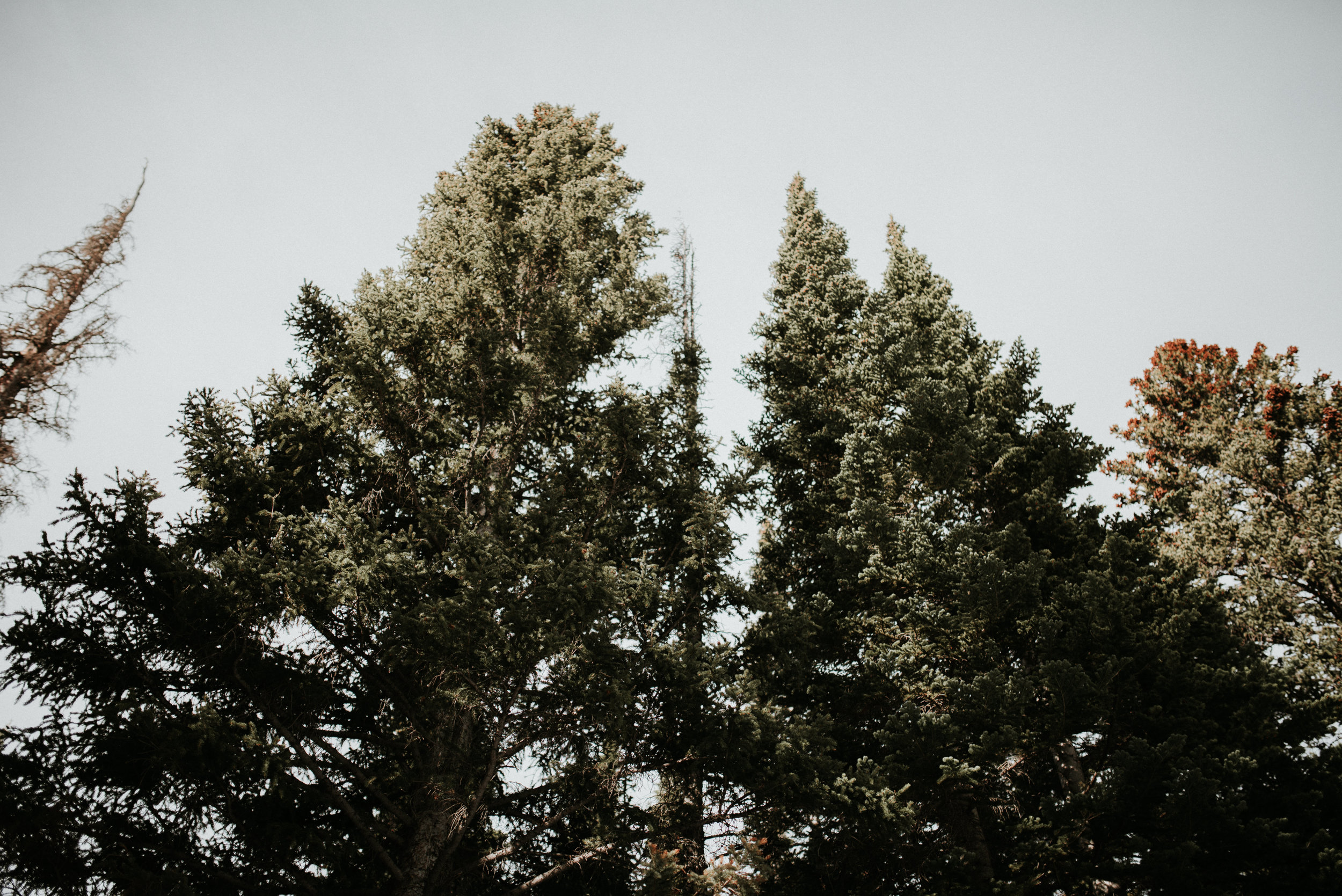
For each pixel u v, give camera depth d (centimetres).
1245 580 1648
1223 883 937
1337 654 1483
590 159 1717
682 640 999
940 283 1800
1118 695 1055
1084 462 1332
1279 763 1066
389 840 929
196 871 789
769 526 1653
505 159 1692
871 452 1355
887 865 1070
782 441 1664
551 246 1362
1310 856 910
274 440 968
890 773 1026
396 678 972
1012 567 1127
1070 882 955
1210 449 2044
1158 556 1279
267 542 902
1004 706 1018
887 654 1208
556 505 900
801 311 1850
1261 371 2109
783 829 1041
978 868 1015
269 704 873
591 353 1264
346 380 1040
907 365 1450
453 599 757
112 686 812
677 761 994
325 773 879
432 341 1112
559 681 871
